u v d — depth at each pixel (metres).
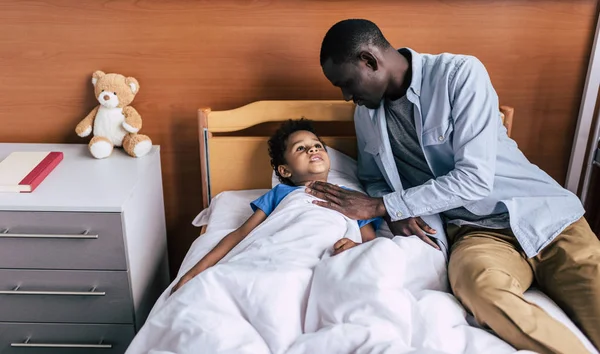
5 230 1.43
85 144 1.85
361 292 1.16
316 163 1.57
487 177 1.37
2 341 1.57
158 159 1.80
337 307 1.16
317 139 1.62
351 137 1.81
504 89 1.85
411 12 1.75
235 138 1.76
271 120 1.75
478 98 1.38
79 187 1.52
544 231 1.40
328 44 1.37
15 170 1.55
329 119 1.74
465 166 1.38
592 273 1.32
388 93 1.47
